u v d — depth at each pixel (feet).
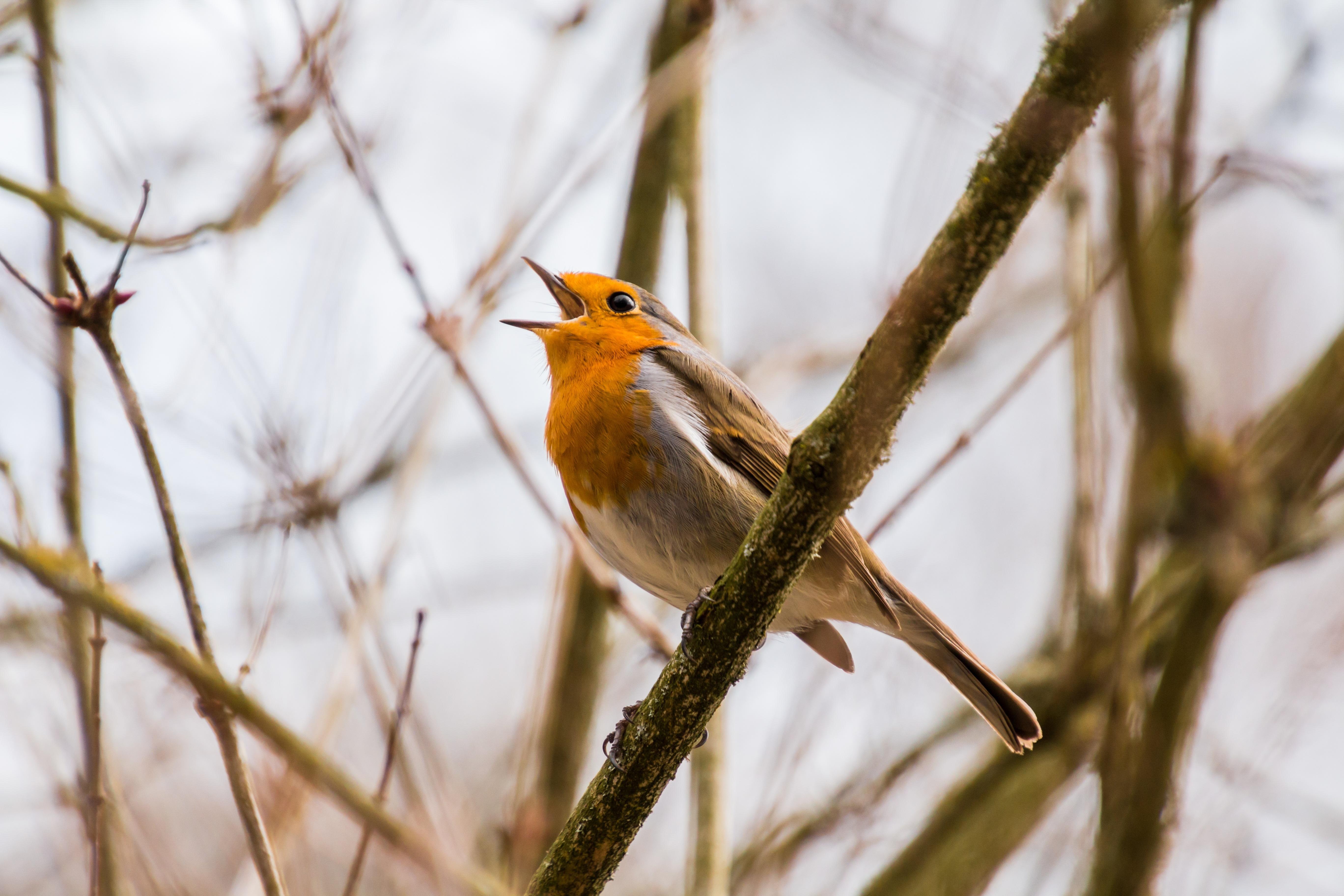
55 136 28.32
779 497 19.06
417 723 24.61
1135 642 21.25
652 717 20.81
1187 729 20.22
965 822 32.17
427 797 23.75
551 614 29.91
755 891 28.35
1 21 28.73
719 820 29.22
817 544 19.22
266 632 24.32
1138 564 19.04
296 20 27.78
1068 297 32.07
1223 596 19.51
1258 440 18.78
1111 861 20.57
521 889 29.37
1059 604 36.81
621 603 29.63
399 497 27.78
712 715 20.74
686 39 33.60
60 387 24.38
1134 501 18.01
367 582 26.50
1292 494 18.11
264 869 19.70
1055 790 31.63
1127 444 19.22
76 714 22.54
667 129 37.29
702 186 34.55
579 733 34.96
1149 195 20.36
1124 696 20.57
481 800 35.09
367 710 33.68
